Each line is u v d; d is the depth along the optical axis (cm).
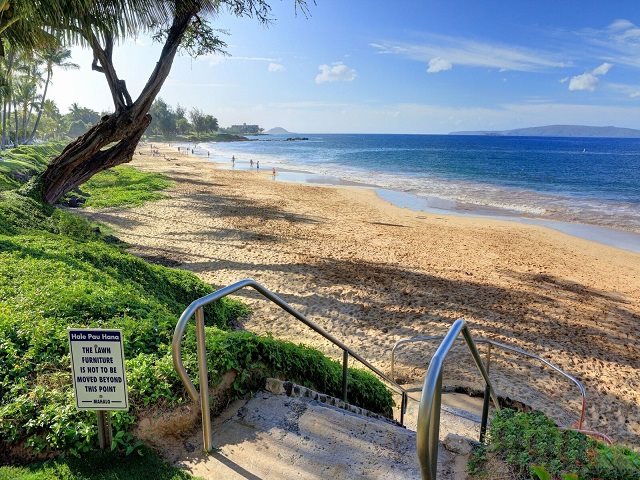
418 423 171
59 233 962
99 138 1026
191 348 373
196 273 1202
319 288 1145
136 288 660
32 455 282
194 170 4434
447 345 202
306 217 2097
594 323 1019
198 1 963
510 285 1247
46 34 892
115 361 264
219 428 324
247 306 1007
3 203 963
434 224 2077
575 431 337
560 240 1839
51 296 466
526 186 3653
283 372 411
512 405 692
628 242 1836
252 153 8331
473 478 288
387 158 7119
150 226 1731
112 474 269
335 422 337
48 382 325
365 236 1756
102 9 860
